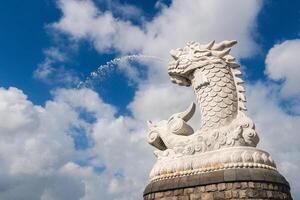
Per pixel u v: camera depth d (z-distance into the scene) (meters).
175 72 11.75
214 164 9.83
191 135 10.92
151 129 11.92
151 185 10.70
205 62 11.22
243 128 10.25
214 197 9.43
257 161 9.64
